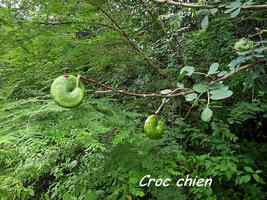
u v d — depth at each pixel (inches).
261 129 153.3
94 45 112.6
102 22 113.9
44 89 119.6
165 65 142.0
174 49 142.5
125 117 105.5
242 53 67.7
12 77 118.9
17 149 119.3
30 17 105.6
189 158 126.0
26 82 118.8
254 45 68.5
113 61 122.7
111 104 107.3
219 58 124.8
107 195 126.6
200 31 125.0
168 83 126.3
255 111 125.6
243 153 141.2
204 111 55.4
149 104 127.6
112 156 113.4
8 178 141.0
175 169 121.2
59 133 89.0
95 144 109.1
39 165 136.0
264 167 140.7
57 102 51.0
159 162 112.1
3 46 108.7
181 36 147.5
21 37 106.4
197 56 136.3
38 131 90.0
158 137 57.9
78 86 51.7
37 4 105.7
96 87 111.4
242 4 70.6
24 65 115.5
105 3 113.0
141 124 113.2
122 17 127.8
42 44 108.8
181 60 139.6
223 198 133.4
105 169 118.1
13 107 99.0
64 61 116.6
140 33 135.3
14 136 90.4
